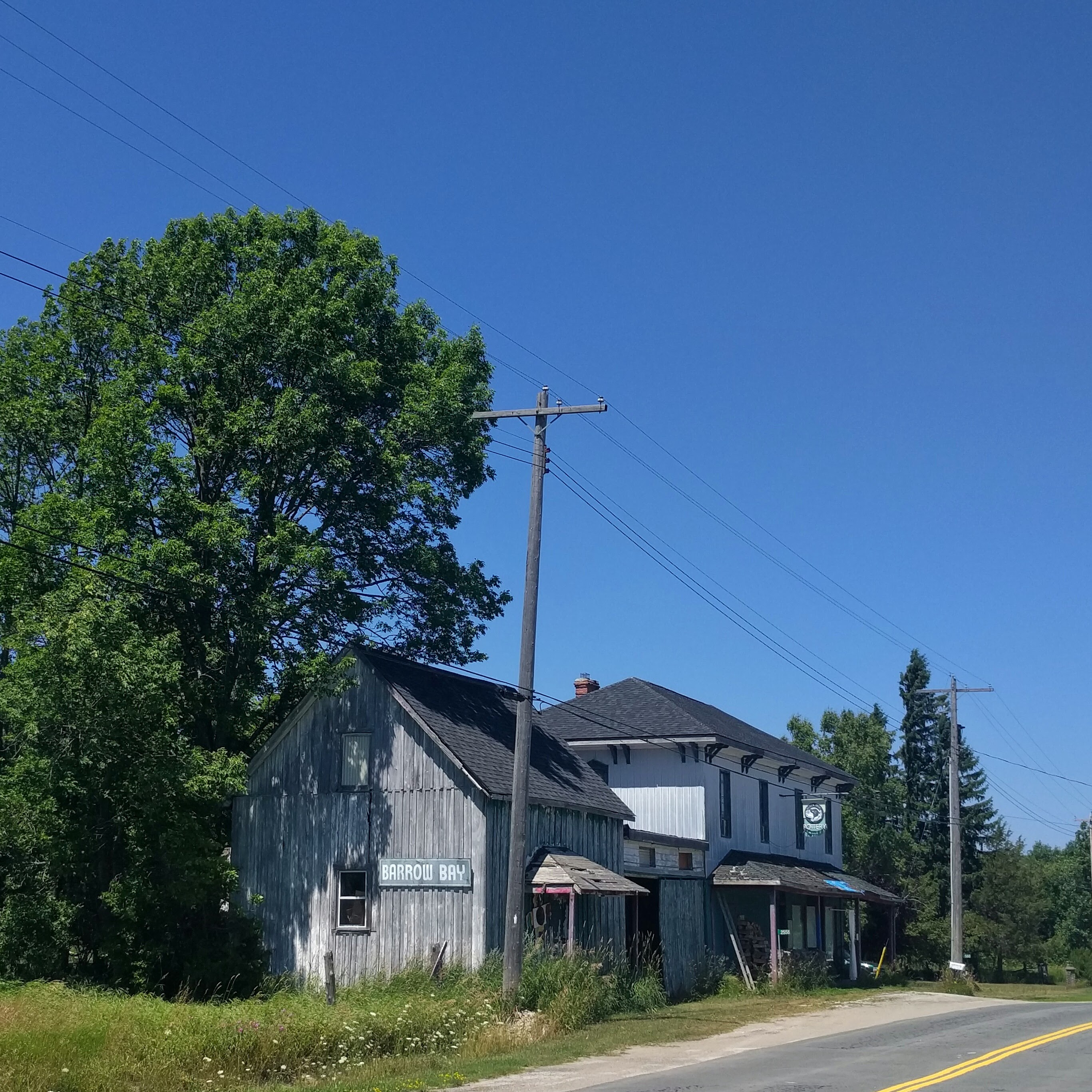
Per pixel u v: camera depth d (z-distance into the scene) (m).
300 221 30.73
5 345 31.33
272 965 27.38
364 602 31.39
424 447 31.52
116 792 25.61
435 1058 17.95
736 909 38.75
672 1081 15.84
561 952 26.80
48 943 25.34
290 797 28.22
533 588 24.14
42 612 25.69
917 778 68.75
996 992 46.56
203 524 26.64
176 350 30.12
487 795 25.80
